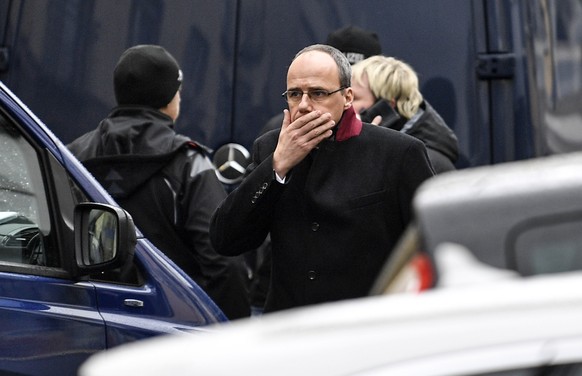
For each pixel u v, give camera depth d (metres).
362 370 5.62
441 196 6.33
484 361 5.59
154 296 12.45
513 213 6.11
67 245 11.93
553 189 6.15
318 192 12.91
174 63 15.80
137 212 15.04
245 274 15.46
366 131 13.10
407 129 16.12
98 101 18.61
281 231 13.05
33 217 11.91
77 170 12.20
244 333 6.19
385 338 5.70
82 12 18.72
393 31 18.44
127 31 18.67
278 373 5.66
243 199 12.94
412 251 6.55
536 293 5.75
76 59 18.69
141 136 15.27
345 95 12.99
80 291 11.93
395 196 12.88
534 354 5.57
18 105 12.14
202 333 12.46
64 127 18.67
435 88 18.38
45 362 11.57
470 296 5.82
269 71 18.52
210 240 13.78
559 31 18.44
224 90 18.53
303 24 18.52
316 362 5.67
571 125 18.33
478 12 18.38
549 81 18.33
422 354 5.63
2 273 11.55
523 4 18.38
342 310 6.11
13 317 11.44
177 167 15.04
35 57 18.73
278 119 17.47
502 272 5.98
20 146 12.05
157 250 12.83
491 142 18.30
